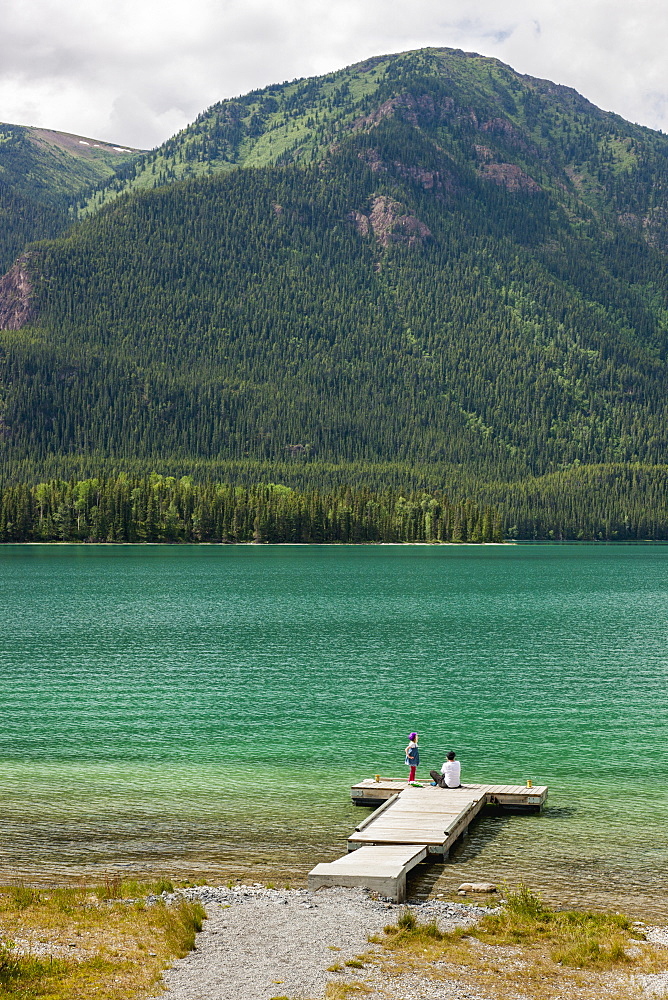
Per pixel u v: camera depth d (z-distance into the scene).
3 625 115.50
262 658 89.44
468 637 106.50
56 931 27.47
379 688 74.19
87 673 80.25
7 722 61.12
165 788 45.88
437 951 26.45
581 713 65.00
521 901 30.22
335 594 165.38
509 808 42.47
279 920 28.70
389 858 33.75
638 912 30.98
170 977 24.33
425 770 49.78
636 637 107.06
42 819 40.75
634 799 44.34
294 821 40.66
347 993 23.50
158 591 168.88
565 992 24.28
